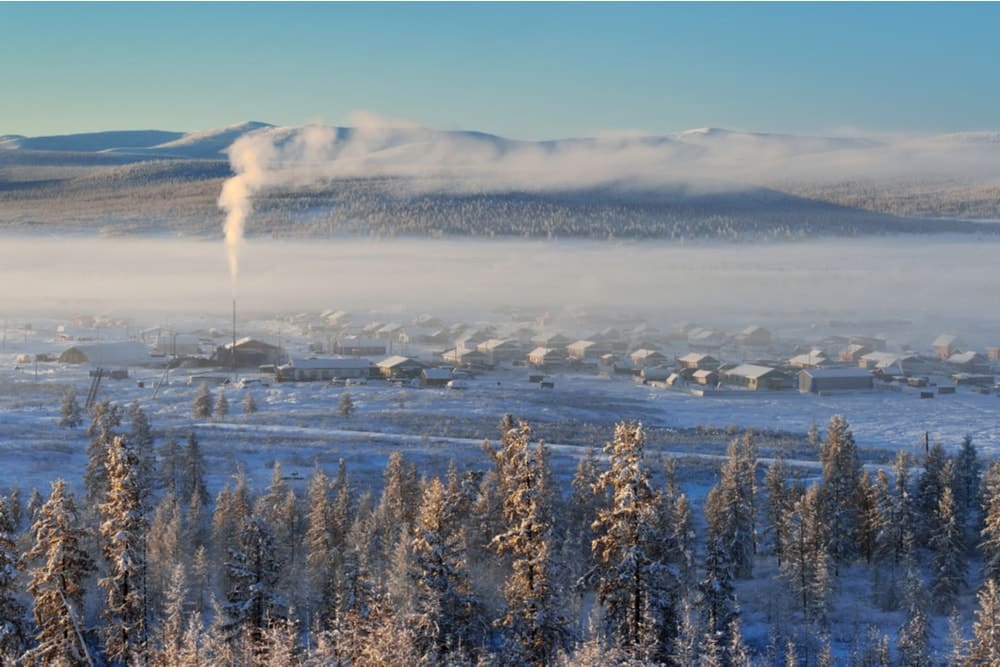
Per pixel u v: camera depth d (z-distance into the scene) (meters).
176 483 109.50
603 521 54.56
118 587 56.34
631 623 54.09
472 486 94.75
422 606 59.06
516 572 57.06
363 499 93.06
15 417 162.75
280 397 193.88
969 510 106.69
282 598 66.94
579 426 162.00
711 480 123.44
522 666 56.12
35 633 59.50
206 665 47.50
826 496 99.06
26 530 87.12
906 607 86.44
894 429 172.75
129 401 185.75
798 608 88.00
